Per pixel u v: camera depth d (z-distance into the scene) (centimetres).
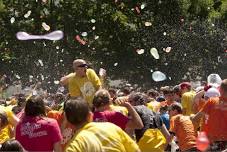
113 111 919
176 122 1204
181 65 5638
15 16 5584
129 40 5600
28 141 806
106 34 5594
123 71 5625
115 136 654
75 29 5550
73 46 5500
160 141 1056
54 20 5550
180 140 1196
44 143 804
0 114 1045
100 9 5606
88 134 642
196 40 5775
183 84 1569
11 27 5550
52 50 5466
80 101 659
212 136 1002
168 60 5622
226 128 997
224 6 6212
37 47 5469
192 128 1188
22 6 5578
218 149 986
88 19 5578
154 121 1062
